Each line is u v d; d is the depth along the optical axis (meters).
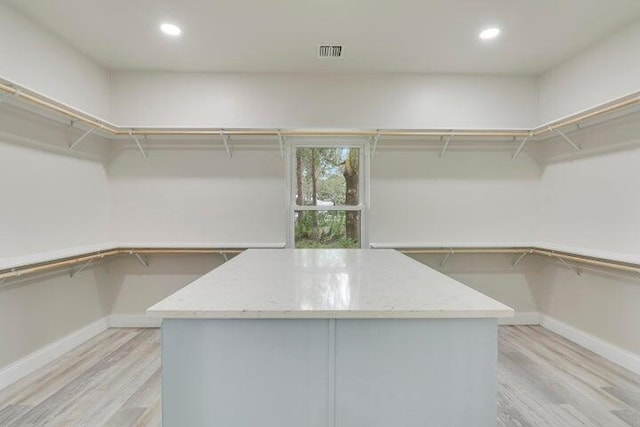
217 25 2.45
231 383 1.09
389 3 2.18
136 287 3.35
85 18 2.36
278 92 3.32
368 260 2.12
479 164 3.43
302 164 3.51
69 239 2.79
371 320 1.10
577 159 2.95
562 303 3.12
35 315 2.42
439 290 1.32
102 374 2.34
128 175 3.32
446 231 3.44
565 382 2.24
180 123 3.29
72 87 2.78
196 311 1.06
